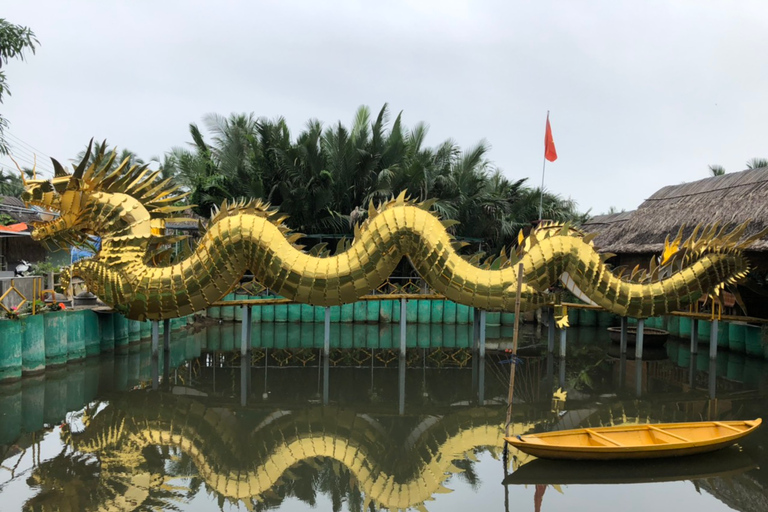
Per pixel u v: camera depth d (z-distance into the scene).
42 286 18.06
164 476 9.93
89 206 15.40
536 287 17.31
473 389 16.42
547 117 20.45
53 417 12.95
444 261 16.70
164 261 16.86
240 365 19.14
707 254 18.66
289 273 16.09
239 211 16.36
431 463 10.72
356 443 11.84
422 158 30.34
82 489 9.23
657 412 14.02
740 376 18.16
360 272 16.30
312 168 28.58
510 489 9.45
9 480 9.52
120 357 18.97
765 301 21.20
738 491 9.23
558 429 12.66
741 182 24.12
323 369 18.89
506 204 33.12
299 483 9.84
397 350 22.50
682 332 24.80
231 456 11.02
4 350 14.33
